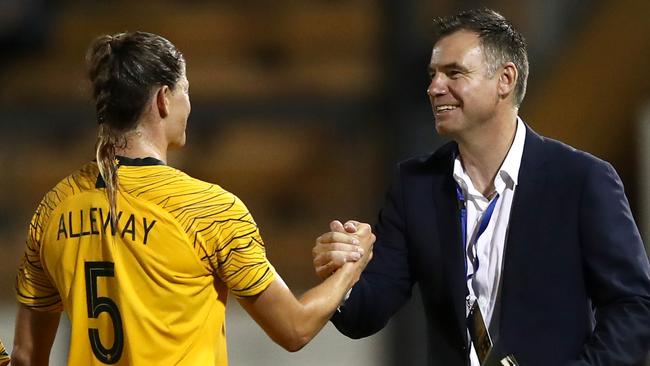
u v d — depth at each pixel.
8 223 38.28
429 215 9.89
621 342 9.02
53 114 29.52
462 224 9.73
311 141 38.19
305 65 37.34
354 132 37.25
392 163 21.50
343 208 37.66
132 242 8.41
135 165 8.55
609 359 8.99
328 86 36.56
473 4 27.23
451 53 9.48
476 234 9.68
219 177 38.19
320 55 37.47
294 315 8.84
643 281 9.16
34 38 38.47
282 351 29.94
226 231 8.49
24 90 37.78
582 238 9.28
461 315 9.55
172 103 8.71
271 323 8.82
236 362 28.80
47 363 9.71
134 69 8.52
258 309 8.77
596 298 9.34
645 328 9.07
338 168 37.81
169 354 8.43
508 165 9.55
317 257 9.45
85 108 29.16
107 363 8.55
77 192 8.74
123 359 8.48
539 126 27.62
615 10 26.12
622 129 26.88
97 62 8.59
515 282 9.38
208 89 36.97
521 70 9.62
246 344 30.22
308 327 8.95
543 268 9.34
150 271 8.38
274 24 38.16
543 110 27.58
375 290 10.08
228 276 8.59
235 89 36.94
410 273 10.27
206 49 38.09
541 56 28.97
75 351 8.66
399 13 21.56
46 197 8.97
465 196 9.76
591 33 26.70
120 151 8.62
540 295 9.34
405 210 10.08
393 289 10.16
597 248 9.17
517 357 9.32
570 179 9.37
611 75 26.38
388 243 10.24
